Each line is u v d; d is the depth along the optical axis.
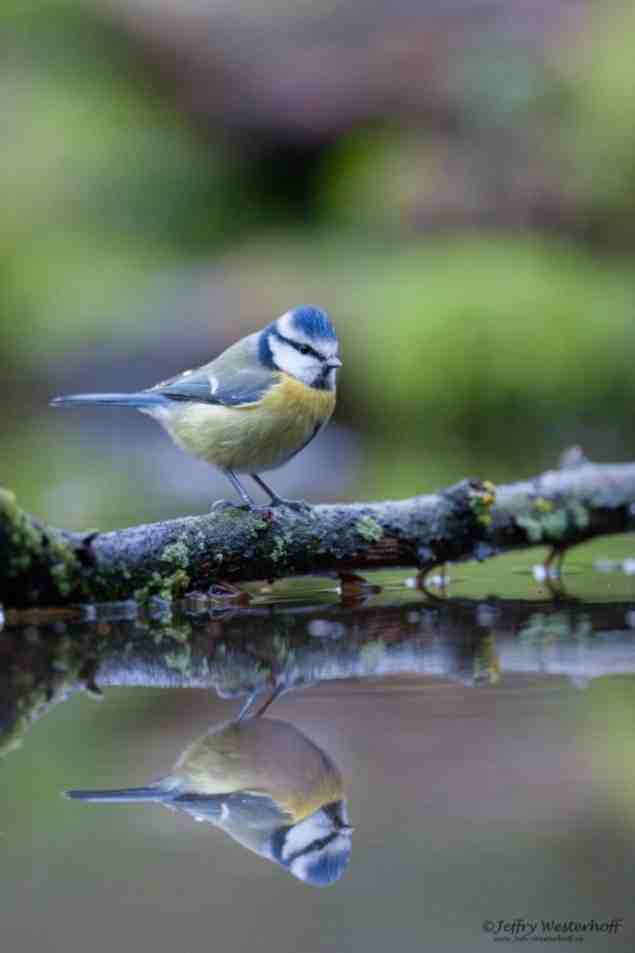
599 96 21.02
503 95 21.67
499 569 9.91
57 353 21.47
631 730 5.43
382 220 21.69
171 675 6.69
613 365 19.42
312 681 6.45
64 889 4.27
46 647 7.37
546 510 9.54
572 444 18.33
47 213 23.17
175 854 4.51
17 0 25.03
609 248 21.11
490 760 5.12
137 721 5.86
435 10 23.08
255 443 8.55
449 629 7.63
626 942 4.04
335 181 23.03
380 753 5.25
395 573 9.81
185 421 8.69
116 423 21.31
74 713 6.02
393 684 6.32
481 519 9.15
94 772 5.21
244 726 5.70
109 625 7.95
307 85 22.78
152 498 14.02
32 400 21.89
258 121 23.20
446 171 21.62
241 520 8.29
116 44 24.50
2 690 6.45
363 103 22.80
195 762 5.24
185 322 20.73
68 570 8.05
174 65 23.88
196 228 23.39
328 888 4.25
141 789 5.03
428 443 19.06
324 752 5.32
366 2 23.47
